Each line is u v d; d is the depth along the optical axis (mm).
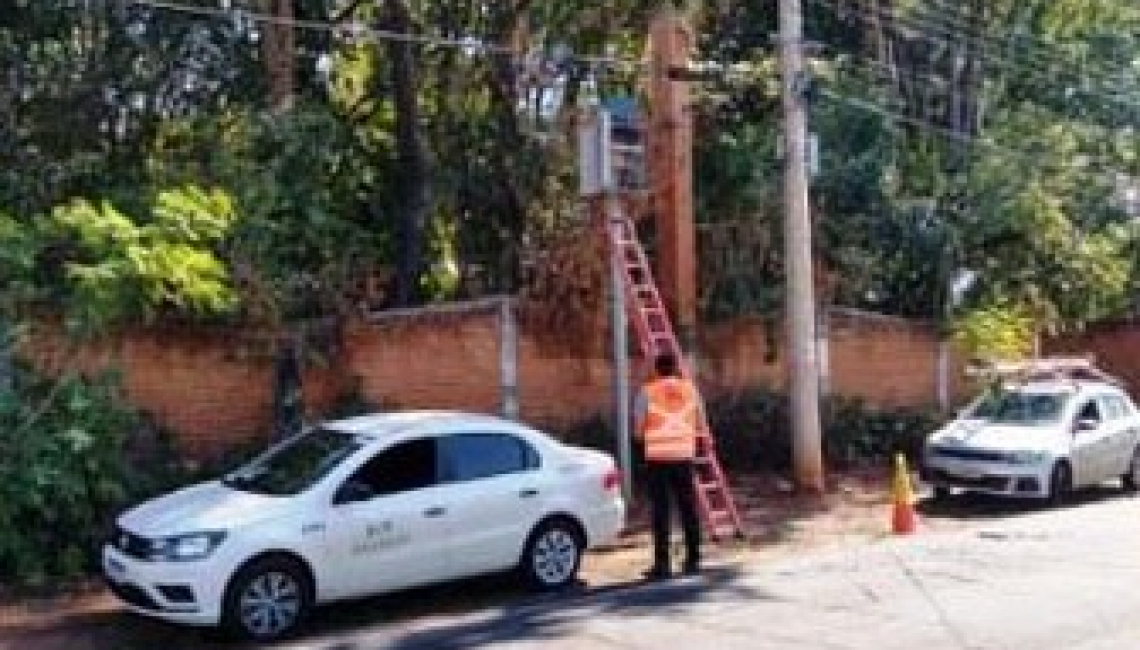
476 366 20828
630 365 22297
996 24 29766
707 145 24578
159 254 16438
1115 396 23500
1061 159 29438
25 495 15219
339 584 13383
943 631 11789
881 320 26547
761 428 23609
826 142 26203
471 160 23641
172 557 12680
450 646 12055
